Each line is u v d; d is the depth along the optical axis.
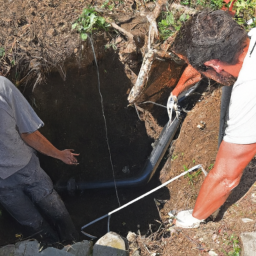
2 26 2.82
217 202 1.58
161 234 2.15
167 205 2.85
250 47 1.29
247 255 1.74
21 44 2.71
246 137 1.32
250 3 2.66
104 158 3.66
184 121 3.21
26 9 2.94
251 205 1.98
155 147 3.31
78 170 3.51
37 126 1.97
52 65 2.72
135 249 2.00
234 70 1.37
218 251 1.86
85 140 3.54
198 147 2.83
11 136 1.84
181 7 2.58
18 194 2.22
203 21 1.32
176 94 2.58
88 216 3.29
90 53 2.83
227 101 2.31
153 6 2.84
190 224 2.03
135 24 2.73
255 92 1.24
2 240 2.32
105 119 3.53
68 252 1.97
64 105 3.13
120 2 2.92
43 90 2.82
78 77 3.00
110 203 3.37
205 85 3.11
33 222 2.46
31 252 1.98
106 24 2.73
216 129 2.81
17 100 1.83
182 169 2.87
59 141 3.29
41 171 2.31
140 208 3.21
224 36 1.26
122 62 2.93
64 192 3.37
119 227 3.15
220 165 1.46
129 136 3.71
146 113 3.37
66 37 2.75
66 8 2.93
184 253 1.93
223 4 2.71
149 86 2.79
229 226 1.94
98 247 1.97
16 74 2.60
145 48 2.57
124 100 3.42
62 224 2.81
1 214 2.49
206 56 1.34
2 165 1.93
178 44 1.48
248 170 2.17
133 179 3.35
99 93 3.27
